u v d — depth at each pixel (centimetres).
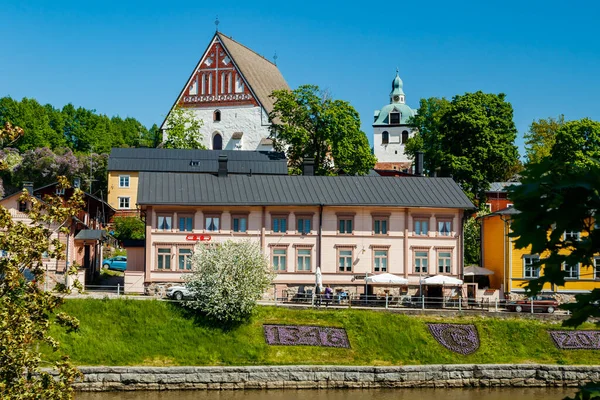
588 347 6203
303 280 7362
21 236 2677
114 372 5516
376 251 7450
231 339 5997
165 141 12581
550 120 13862
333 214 7444
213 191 7469
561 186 1064
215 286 6078
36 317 2770
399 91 19325
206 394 5456
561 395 5562
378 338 6141
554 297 7062
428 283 6988
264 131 12675
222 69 12900
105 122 19288
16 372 2609
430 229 7525
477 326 6362
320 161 10750
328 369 5678
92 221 9275
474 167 10994
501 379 5822
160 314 6112
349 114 10738
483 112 11125
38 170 13262
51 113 16875
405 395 5500
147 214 7244
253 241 7331
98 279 8288
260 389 5600
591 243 1098
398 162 18625
